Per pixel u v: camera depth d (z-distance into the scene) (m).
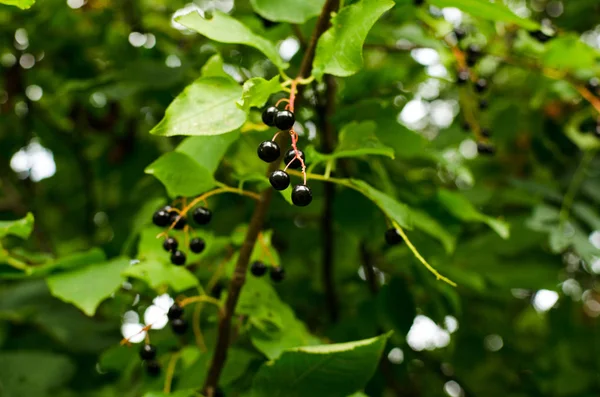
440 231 0.73
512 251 0.93
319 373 0.61
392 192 0.74
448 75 0.89
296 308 0.99
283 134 0.61
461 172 0.74
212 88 0.57
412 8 0.77
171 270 0.68
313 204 0.80
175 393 0.63
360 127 0.63
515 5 1.19
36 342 0.98
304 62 0.62
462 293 1.07
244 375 0.70
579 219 0.90
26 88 1.17
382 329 0.80
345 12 0.59
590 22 1.13
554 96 1.01
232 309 0.65
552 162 1.00
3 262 0.68
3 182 1.16
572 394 1.17
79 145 1.18
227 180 0.85
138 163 1.09
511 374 1.22
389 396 1.08
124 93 0.84
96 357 0.93
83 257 0.69
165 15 1.20
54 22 1.06
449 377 1.11
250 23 0.80
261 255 0.70
